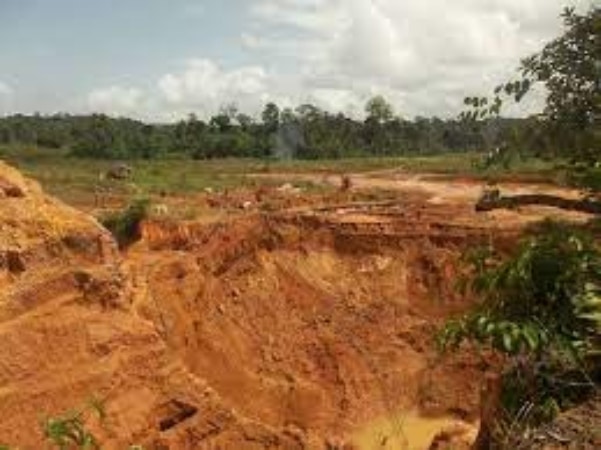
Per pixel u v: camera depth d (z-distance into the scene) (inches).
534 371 276.7
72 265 680.4
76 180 2036.2
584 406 261.3
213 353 938.7
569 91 279.0
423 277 1199.6
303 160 3681.1
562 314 269.1
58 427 323.3
